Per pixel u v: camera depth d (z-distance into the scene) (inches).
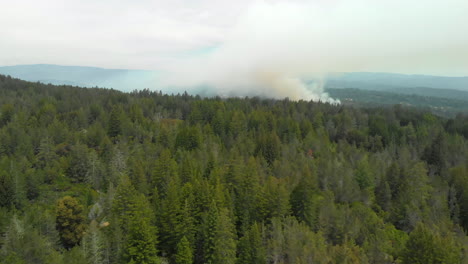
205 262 2155.5
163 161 3036.4
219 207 2428.6
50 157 3880.4
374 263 2070.6
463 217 3179.1
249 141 4574.3
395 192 3506.4
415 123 7426.2
